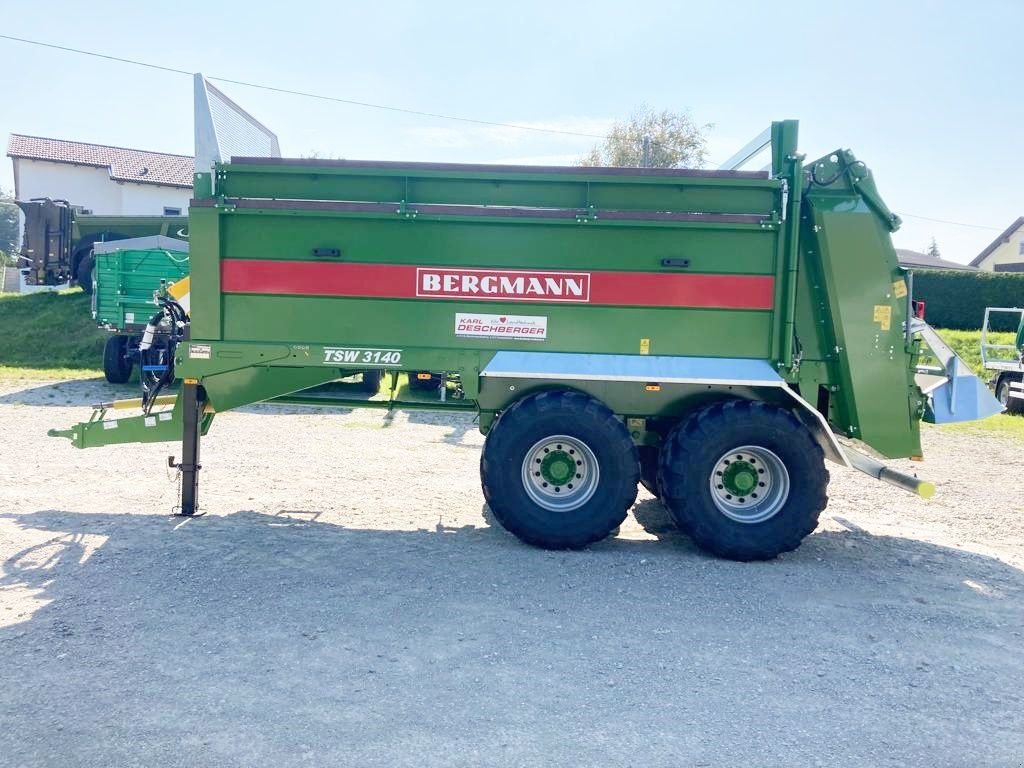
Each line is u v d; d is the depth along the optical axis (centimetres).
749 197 627
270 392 654
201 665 412
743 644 459
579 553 620
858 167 637
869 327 641
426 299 634
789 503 612
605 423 607
